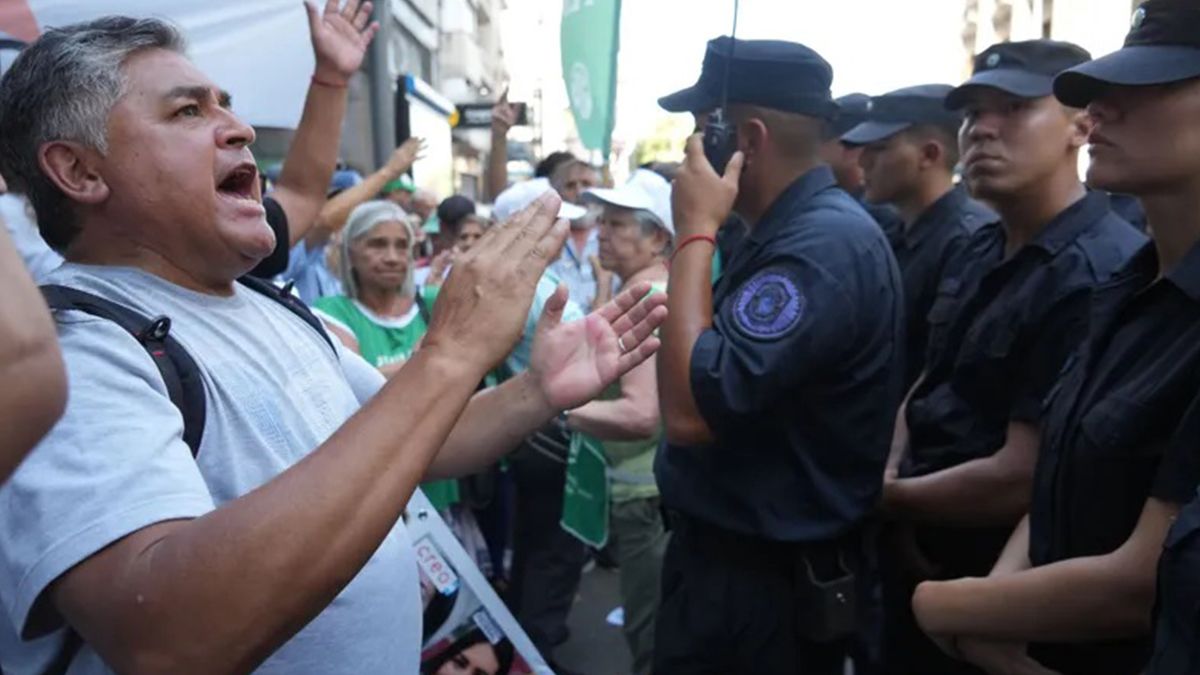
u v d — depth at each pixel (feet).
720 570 6.35
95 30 3.61
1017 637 4.81
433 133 27.32
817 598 6.01
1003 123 6.72
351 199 11.78
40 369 2.07
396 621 3.84
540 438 10.53
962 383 6.88
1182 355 4.38
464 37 50.98
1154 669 3.69
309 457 2.85
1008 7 48.32
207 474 3.38
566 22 8.11
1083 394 4.95
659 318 4.67
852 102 12.26
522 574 11.19
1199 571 3.45
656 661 6.83
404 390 3.01
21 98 3.55
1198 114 4.43
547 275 9.21
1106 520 4.70
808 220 6.04
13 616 2.85
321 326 4.40
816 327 5.60
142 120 3.52
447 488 10.41
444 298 3.23
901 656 7.36
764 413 6.01
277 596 2.64
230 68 8.08
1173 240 4.64
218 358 3.59
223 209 3.66
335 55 7.17
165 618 2.60
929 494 6.53
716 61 6.41
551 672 5.50
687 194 6.09
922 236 9.95
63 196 3.64
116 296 3.48
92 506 2.77
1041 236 6.59
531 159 38.63
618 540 9.91
